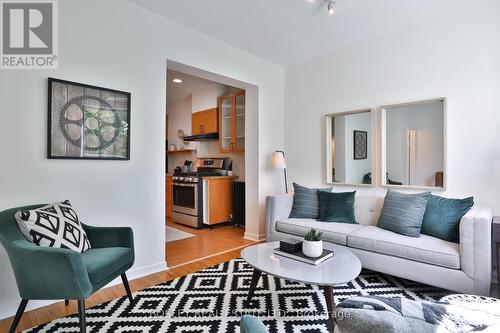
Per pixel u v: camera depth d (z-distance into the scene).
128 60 2.59
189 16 2.83
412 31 3.04
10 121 1.99
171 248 3.56
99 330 1.77
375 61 3.33
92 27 2.37
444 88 2.84
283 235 3.12
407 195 2.71
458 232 2.31
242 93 4.64
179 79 4.79
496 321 0.64
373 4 2.62
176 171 6.03
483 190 2.62
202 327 1.81
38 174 2.10
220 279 2.57
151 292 2.31
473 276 2.01
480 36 2.64
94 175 2.39
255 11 2.72
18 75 2.03
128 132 2.58
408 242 2.32
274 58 3.94
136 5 2.63
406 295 2.28
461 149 2.74
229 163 5.17
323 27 3.06
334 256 2.10
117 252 1.98
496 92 2.56
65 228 1.90
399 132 3.14
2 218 1.71
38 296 1.60
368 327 0.55
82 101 2.30
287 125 4.27
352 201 3.11
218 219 4.75
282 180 4.25
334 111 3.71
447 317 0.61
